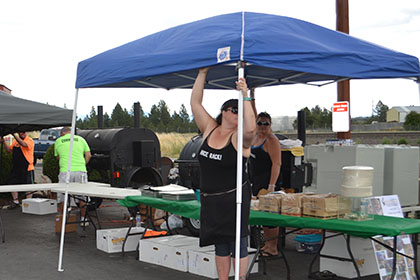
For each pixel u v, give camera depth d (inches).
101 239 294.8
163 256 259.1
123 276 240.5
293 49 176.1
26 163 465.7
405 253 216.4
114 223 384.8
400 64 199.8
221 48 174.7
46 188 323.9
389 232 176.2
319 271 239.1
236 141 173.6
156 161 408.5
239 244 166.9
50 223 387.9
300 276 238.5
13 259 274.1
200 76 187.9
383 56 197.0
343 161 250.7
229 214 174.2
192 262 245.0
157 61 199.9
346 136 367.2
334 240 231.9
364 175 192.5
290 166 287.4
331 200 196.7
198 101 187.3
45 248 301.0
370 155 248.8
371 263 233.8
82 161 375.2
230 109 177.2
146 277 238.7
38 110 370.6
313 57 178.5
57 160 487.2
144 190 267.4
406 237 219.1
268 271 248.1
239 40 169.5
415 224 187.6
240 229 172.4
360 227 183.3
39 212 430.6
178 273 245.8
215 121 185.8
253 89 276.1
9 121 358.3
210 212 176.6
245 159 177.6
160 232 298.5
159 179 408.2
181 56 189.8
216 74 246.7
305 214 200.8
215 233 175.6
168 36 217.5
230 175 174.4
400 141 1213.7
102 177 423.8
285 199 205.6
